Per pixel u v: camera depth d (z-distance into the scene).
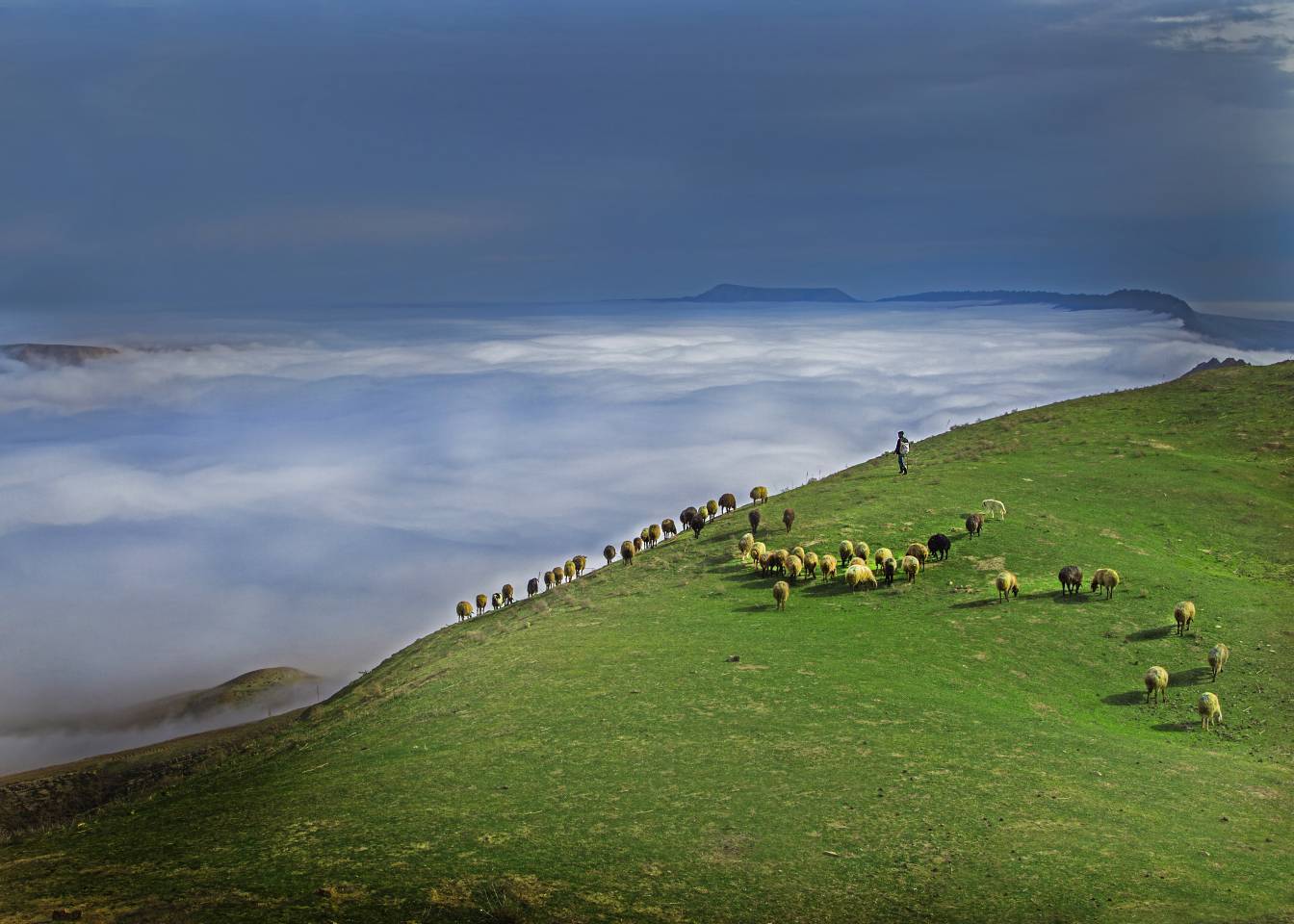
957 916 20.38
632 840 23.67
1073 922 20.09
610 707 33.09
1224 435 70.00
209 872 23.39
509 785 27.33
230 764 41.12
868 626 41.31
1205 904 20.78
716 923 20.14
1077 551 49.47
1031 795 25.88
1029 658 37.62
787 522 57.53
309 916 20.55
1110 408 82.25
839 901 20.97
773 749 28.84
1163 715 33.12
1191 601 42.56
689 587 50.75
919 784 26.39
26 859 26.42
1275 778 27.78
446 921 20.25
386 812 26.16
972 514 52.97
